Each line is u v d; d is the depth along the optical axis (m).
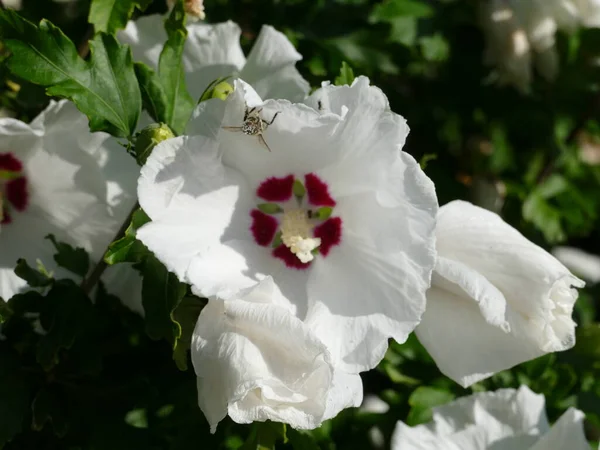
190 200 0.21
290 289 0.22
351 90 0.21
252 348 0.20
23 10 0.32
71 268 0.26
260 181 0.23
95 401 0.26
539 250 0.23
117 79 0.24
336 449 0.29
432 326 0.24
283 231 0.23
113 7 0.26
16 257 0.27
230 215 0.22
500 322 0.22
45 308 0.25
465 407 0.27
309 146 0.22
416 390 0.29
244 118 0.20
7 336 0.26
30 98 0.28
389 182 0.21
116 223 0.26
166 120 0.25
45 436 0.27
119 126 0.24
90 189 0.26
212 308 0.21
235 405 0.20
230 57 0.27
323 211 0.23
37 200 0.26
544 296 0.22
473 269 0.23
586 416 0.32
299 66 0.33
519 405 0.27
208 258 0.21
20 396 0.25
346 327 0.21
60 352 0.26
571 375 0.31
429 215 0.20
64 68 0.24
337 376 0.21
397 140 0.20
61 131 0.25
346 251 0.22
